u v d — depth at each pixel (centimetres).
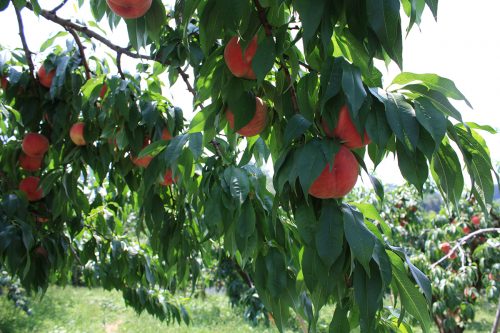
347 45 110
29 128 261
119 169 229
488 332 972
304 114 102
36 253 253
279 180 99
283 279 139
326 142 97
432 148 92
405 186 809
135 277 320
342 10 97
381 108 96
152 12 162
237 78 119
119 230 334
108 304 1295
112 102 195
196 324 1064
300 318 155
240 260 174
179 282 223
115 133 209
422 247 800
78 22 251
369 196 727
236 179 142
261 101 125
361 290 102
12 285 941
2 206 231
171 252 205
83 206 272
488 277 648
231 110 117
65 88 245
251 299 679
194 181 172
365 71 109
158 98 213
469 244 661
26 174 285
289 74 116
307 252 107
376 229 118
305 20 91
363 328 100
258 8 107
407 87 100
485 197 105
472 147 107
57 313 1134
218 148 160
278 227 145
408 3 113
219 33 114
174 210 212
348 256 107
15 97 252
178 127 210
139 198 229
